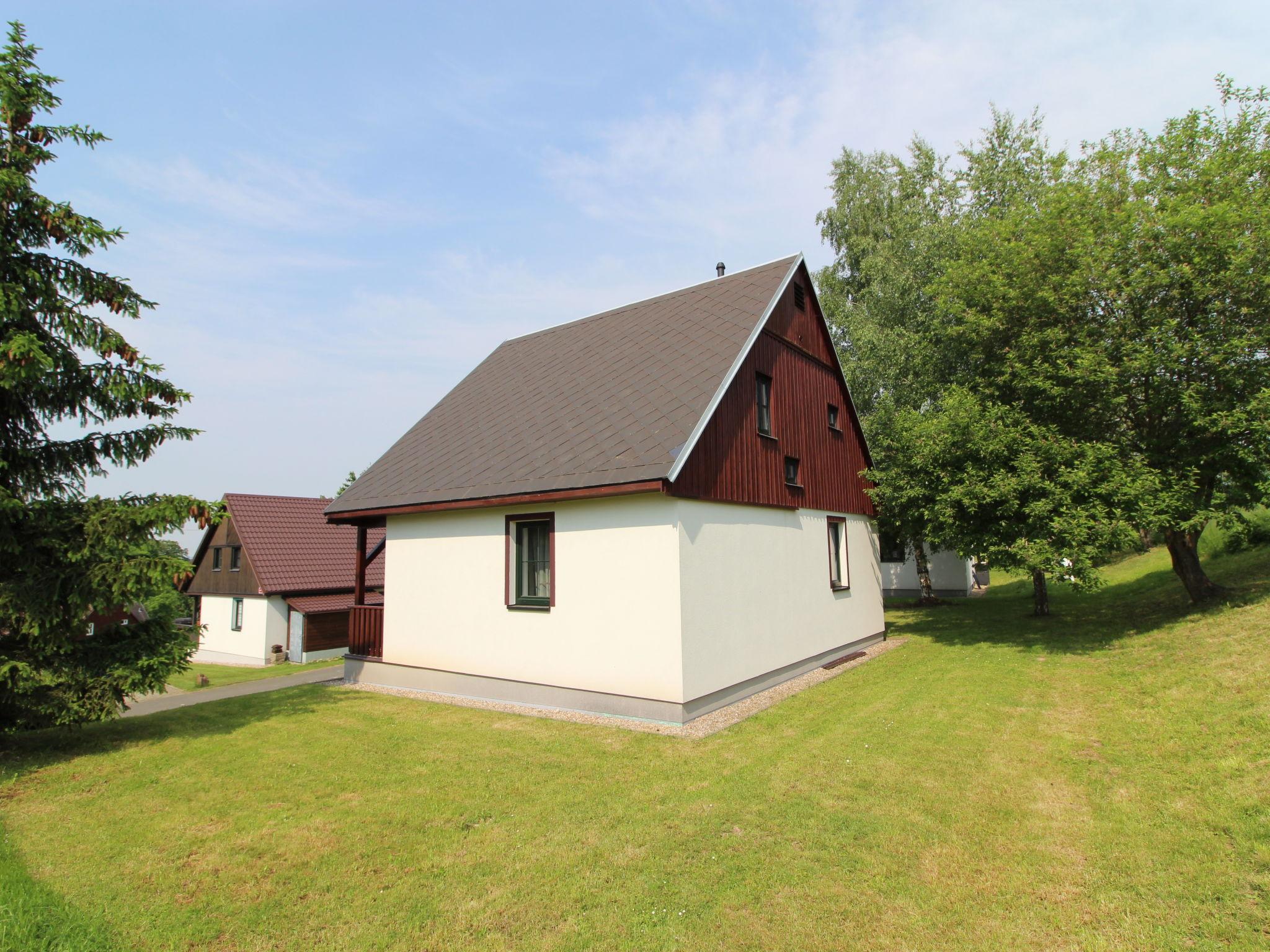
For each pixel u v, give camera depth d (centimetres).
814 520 1312
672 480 851
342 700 1127
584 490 908
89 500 831
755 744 784
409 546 1220
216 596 2853
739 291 1269
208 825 585
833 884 465
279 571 2628
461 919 432
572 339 1470
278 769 740
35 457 824
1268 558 1538
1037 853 495
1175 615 1322
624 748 783
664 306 1376
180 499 841
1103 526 1180
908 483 1462
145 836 561
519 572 1062
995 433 1355
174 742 861
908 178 2322
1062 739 746
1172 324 1207
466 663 1110
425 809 614
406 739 855
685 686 869
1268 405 1145
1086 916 414
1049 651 1250
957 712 886
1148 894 431
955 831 539
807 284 1398
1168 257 1267
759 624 1069
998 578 3500
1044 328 1420
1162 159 1420
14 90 788
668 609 877
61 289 819
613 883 474
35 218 802
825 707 946
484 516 1103
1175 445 1309
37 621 755
